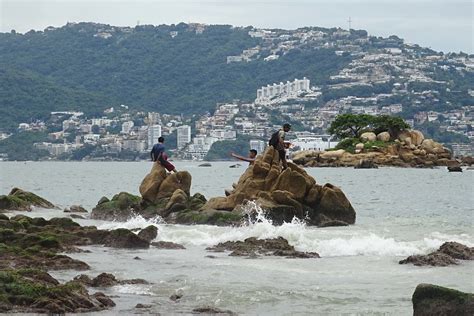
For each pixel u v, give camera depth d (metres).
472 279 26.44
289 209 41.88
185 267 28.98
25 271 24.45
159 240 36.31
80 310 21.67
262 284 25.62
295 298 23.58
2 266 26.98
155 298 23.58
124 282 25.67
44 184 113.88
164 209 44.94
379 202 68.62
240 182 44.44
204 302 23.03
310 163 173.50
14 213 49.69
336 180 113.75
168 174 47.34
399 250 32.53
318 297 23.69
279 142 44.47
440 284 25.58
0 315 20.77
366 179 117.25
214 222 41.78
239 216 41.38
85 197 79.25
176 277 26.83
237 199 43.53
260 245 33.47
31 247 31.00
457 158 187.62
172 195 45.69
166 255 32.22
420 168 166.38
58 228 37.50
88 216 48.66
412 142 180.75
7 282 22.64
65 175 156.75
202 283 25.70
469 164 179.88
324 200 42.84
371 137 180.25
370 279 26.58
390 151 172.38
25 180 129.62
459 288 24.91
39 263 28.28
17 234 32.97
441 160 172.12
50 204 55.53
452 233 37.81
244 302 23.08
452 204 66.31
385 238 35.09
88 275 26.97
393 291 24.58
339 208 42.84
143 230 36.56
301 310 22.08
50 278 24.38
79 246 34.72
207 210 43.00
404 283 25.84
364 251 32.59
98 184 113.56
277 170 43.75
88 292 23.81
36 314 21.00
